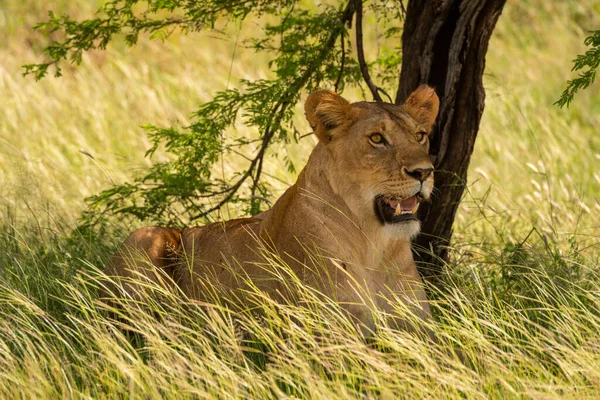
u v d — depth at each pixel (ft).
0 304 31.07
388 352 27.58
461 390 23.84
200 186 39.68
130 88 68.59
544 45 81.97
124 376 25.23
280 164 50.03
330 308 28.76
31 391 24.63
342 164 29.30
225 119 39.11
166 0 38.70
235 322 30.09
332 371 25.13
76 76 70.38
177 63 75.61
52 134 59.57
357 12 36.88
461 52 33.81
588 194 50.42
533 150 58.13
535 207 45.88
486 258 36.94
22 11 83.41
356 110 29.37
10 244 37.37
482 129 59.62
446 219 35.29
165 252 34.19
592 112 65.92
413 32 34.60
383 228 29.12
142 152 57.06
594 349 25.93
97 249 37.78
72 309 31.94
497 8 33.63
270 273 30.48
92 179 49.93
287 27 39.27
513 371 25.64
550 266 34.42
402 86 35.14
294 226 30.07
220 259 32.48
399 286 30.27
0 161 52.11
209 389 24.32
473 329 27.25
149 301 31.68
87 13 83.30
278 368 26.73
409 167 28.04
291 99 38.22
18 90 65.82
